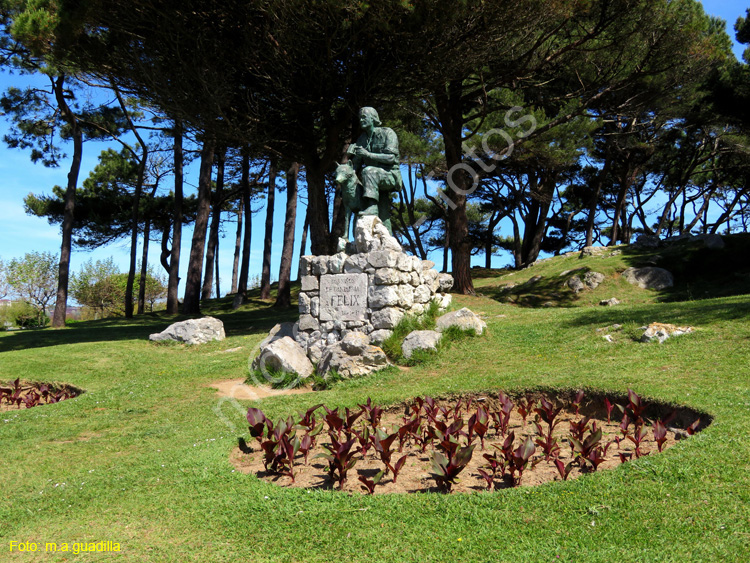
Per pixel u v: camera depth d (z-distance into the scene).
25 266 39.06
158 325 21.91
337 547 3.96
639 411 5.59
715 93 21.61
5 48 20.83
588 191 33.94
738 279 18.36
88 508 5.07
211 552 4.05
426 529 4.10
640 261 21.12
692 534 3.67
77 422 8.46
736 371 7.12
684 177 30.84
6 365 12.79
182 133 24.09
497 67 17.17
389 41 14.23
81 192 31.86
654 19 15.76
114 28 14.34
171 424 7.88
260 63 15.66
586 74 18.53
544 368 8.65
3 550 4.30
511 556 3.63
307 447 5.58
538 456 5.80
